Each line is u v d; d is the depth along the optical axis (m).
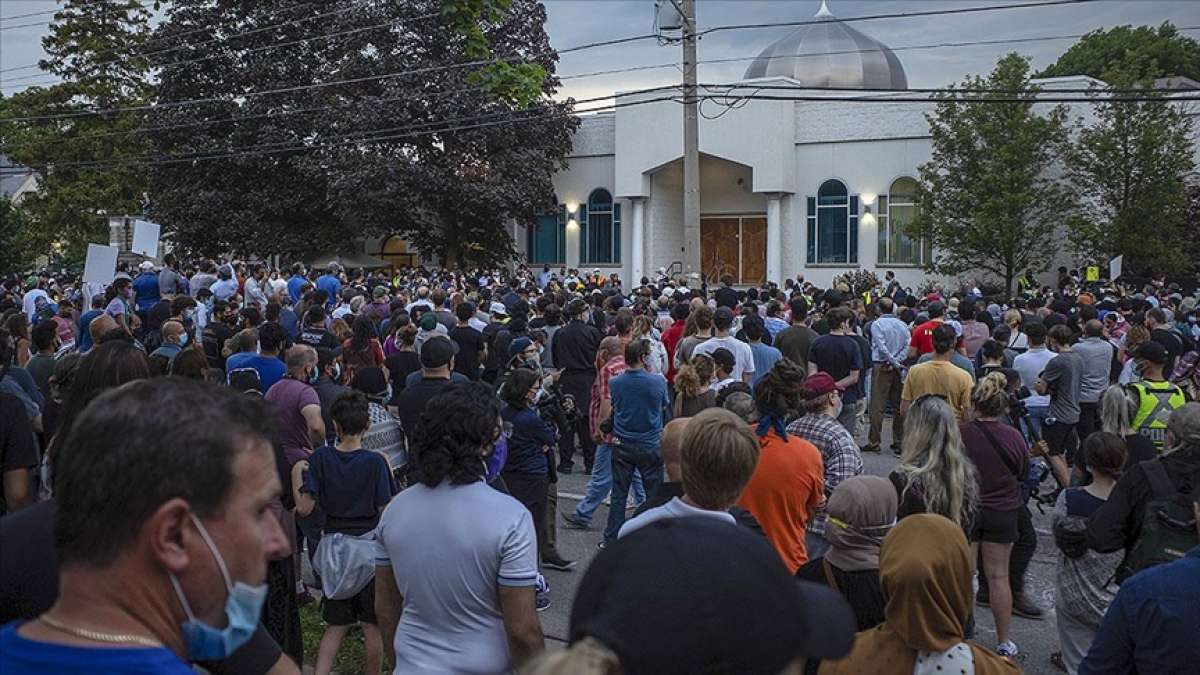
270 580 4.59
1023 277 29.11
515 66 11.09
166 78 38.16
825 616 1.44
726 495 3.84
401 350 9.79
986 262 30.50
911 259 33.44
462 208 35.53
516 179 35.78
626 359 8.09
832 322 10.96
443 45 35.59
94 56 42.88
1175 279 28.53
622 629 1.16
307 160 35.28
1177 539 3.95
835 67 38.72
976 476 5.32
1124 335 13.08
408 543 3.54
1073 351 10.19
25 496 4.21
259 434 1.53
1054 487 10.88
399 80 34.75
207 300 17.11
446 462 3.53
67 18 43.25
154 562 1.42
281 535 1.57
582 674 1.13
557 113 36.00
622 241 37.59
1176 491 4.49
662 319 13.18
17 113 43.09
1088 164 28.69
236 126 37.41
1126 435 6.80
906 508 4.82
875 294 24.41
